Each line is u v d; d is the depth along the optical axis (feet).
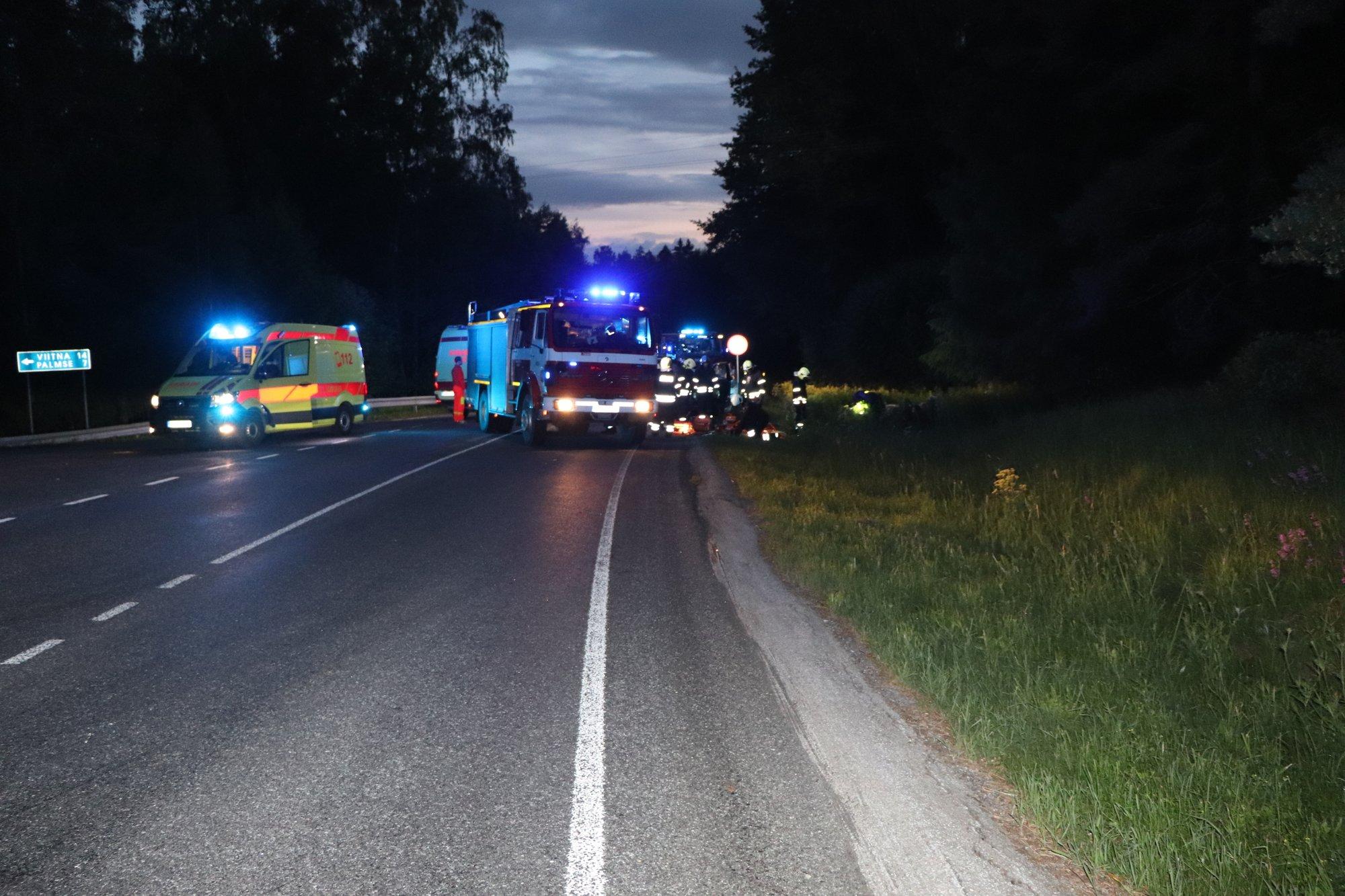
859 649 24.54
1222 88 69.31
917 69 140.87
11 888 13.29
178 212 168.04
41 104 144.56
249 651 24.47
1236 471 41.57
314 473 63.05
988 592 28.96
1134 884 13.42
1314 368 51.98
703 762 17.56
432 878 13.62
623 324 80.33
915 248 165.68
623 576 33.30
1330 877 13.20
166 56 208.74
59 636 25.73
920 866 13.94
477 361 103.55
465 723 19.54
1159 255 74.38
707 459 70.95
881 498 51.31
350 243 244.83
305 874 13.70
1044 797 15.49
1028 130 93.50
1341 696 18.79
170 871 13.78
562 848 14.46
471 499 51.37
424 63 224.94
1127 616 25.72
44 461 70.28
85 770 17.20
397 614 28.09
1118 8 78.59
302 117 228.63
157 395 80.07
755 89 157.38
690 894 13.26
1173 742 17.40
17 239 143.43
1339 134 59.93
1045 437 64.03
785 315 225.15
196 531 41.73
